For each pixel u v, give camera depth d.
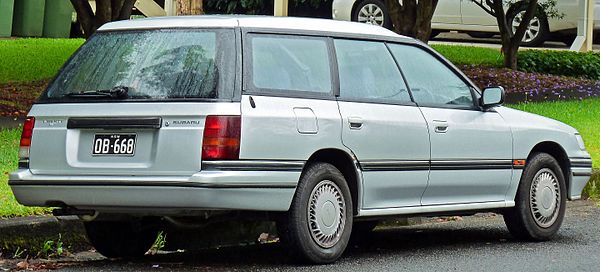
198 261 8.82
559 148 10.42
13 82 18.72
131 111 7.98
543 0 25.20
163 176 7.83
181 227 9.10
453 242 10.16
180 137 7.82
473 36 29.06
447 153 9.30
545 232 10.14
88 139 8.12
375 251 9.50
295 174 8.12
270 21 8.43
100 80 8.28
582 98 21.25
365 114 8.71
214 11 29.83
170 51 8.19
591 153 15.13
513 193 9.94
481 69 23.17
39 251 9.16
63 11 26.77
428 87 9.41
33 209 9.62
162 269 8.35
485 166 9.62
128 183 7.87
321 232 8.39
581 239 10.31
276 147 8.01
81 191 8.06
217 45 8.09
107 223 8.97
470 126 9.52
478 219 12.03
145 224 9.00
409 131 8.99
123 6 15.43
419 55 9.49
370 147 8.70
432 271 8.40
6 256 8.98
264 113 7.98
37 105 8.40
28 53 22.12
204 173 7.73
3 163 11.88
